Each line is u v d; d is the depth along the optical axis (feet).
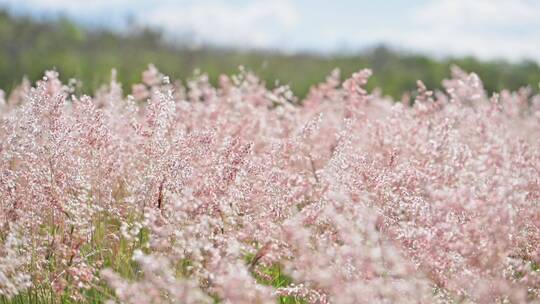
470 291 16.53
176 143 20.75
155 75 33.09
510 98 35.09
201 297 14.60
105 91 35.78
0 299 18.20
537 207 19.48
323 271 15.30
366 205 17.70
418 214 18.54
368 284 15.12
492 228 16.38
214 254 15.71
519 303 15.94
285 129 29.99
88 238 20.02
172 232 17.04
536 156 25.02
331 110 33.47
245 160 20.17
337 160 20.81
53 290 18.63
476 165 19.70
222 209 18.08
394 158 21.88
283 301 19.43
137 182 20.52
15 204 19.53
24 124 20.53
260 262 18.19
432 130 26.78
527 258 19.75
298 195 20.49
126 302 15.87
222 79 35.58
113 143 22.00
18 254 18.90
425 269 17.13
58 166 20.31
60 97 20.79
